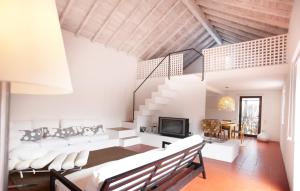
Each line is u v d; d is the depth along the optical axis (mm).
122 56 6992
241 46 4801
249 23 4938
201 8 5668
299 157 2760
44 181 2750
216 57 5215
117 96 6840
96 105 6180
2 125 643
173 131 5711
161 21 5863
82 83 5789
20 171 2836
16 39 564
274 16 4055
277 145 6691
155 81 6922
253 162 4500
